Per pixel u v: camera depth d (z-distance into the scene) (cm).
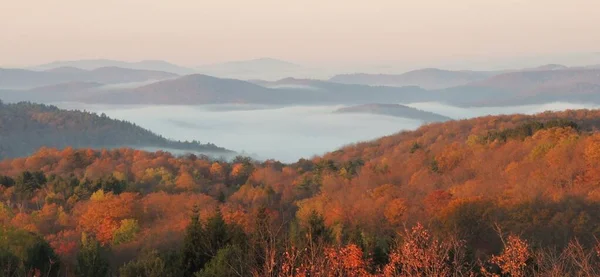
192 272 2284
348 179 7806
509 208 3691
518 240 1466
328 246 1591
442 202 4641
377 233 3762
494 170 6550
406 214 4256
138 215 5166
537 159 6153
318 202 5622
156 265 2184
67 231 4891
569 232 3198
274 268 1445
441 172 7312
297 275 1338
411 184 6650
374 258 2089
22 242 3097
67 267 2916
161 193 6184
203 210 5262
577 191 4488
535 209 3694
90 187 7000
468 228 3416
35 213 5522
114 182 7219
